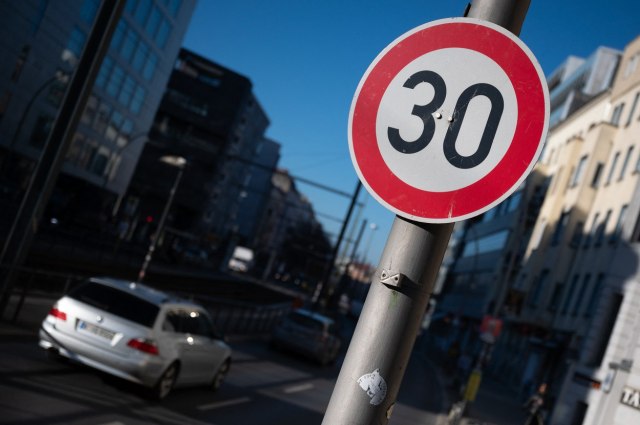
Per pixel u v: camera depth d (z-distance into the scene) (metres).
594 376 26.70
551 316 43.72
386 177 2.71
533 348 45.94
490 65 2.66
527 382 43.72
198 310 14.31
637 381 24.12
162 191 96.69
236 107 100.12
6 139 51.84
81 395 11.34
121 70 64.56
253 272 124.56
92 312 12.52
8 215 47.50
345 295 97.25
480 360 25.11
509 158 2.61
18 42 49.97
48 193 14.82
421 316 2.57
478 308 68.38
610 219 38.50
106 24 14.88
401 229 2.64
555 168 53.84
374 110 2.77
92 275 31.80
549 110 2.59
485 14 2.71
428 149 2.68
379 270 2.60
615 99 44.91
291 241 142.62
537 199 56.75
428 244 2.60
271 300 63.31
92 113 62.00
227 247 97.00
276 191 159.62
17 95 51.69
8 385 10.55
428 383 35.62
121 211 83.25
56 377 12.09
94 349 12.34
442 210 2.62
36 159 55.53
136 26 64.19
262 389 17.36
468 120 2.66
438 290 101.56
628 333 25.77
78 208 64.12
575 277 41.38
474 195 2.61
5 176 52.41
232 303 26.17
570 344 36.62
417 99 2.72
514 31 2.73
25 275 15.00
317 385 21.31
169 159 41.97
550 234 48.94
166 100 98.25
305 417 15.02
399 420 19.31
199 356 14.02
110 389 12.50
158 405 12.43
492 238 70.50
